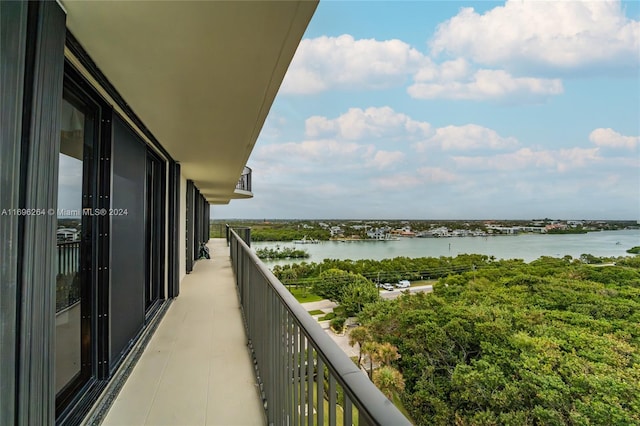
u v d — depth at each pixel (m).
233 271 6.92
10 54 0.96
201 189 9.52
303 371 1.18
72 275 1.96
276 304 1.71
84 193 2.09
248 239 7.68
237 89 2.24
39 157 1.10
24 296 1.02
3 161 0.93
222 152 4.30
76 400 1.89
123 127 2.53
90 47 1.68
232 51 1.73
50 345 1.18
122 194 2.51
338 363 0.83
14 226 0.97
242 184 12.01
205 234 14.55
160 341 3.15
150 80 2.08
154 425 1.86
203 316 3.96
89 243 2.14
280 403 1.56
